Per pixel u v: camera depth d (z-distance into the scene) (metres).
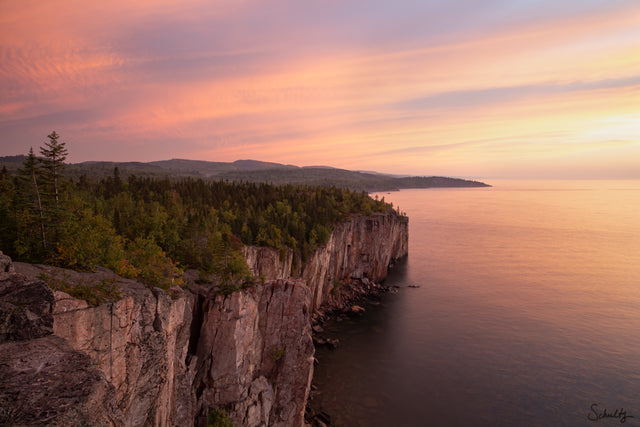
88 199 109.75
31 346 11.72
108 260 36.31
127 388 27.94
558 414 63.53
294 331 55.34
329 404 64.88
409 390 69.81
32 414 8.27
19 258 34.00
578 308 116.62
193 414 42.41
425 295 130.62
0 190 65.31
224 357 46.16
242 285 52.00
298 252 106.50
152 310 31.34
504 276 155.75
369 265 151.88
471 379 74.25
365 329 99.25
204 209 127.25
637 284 142.88
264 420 50.66
